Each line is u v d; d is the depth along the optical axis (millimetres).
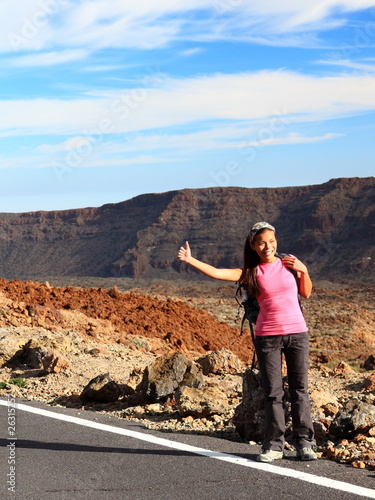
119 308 20094
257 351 4977
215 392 6918
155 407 6969
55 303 18250
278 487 4188
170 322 20250
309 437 4918
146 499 4047
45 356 9828
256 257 5031
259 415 5445
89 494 4156
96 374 9484
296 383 4953
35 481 4422
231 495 4066
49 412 6707
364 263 187875
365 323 40688
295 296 4980
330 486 4184
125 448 5230
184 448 5180
